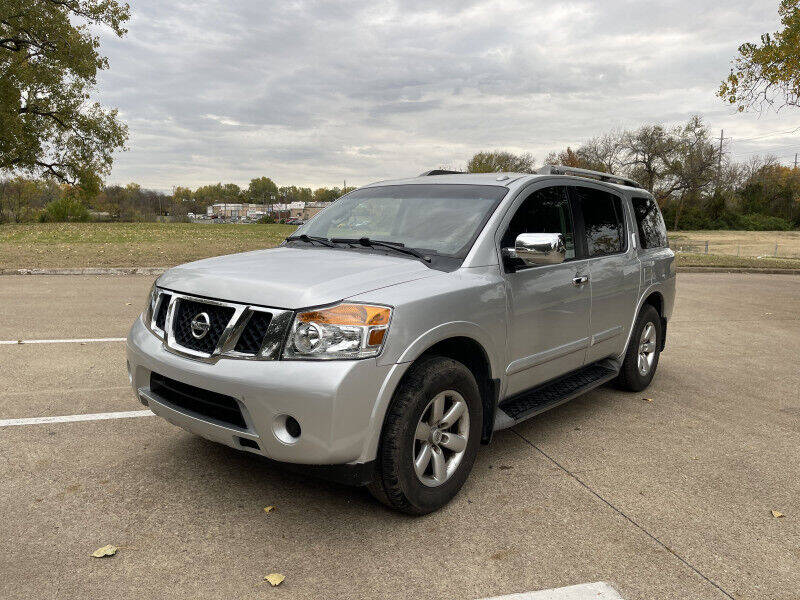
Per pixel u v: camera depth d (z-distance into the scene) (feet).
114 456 12.06
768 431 15.07
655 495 11.30
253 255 12.05
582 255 14.33
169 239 82.53
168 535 9.29
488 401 11.46
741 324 31.91
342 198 15.06
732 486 11.80
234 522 9.74
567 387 14.24
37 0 116.98
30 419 13.88
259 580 8.25
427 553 9.07
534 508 10.63
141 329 10.87
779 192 262.47
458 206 12.46
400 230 12.44
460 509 10.51
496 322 11.16
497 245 11.65
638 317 17.22
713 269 67.10
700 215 250.16
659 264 18.02
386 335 9.04
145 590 7.93
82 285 36.29
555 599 8.06
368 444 9.01
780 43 42.68
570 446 13.69
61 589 7.87
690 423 15.52
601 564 8.95
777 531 10.09
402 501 9.68
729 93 46.62
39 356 19.34
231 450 12.54
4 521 9.50
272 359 8.83
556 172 14.26
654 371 18.75
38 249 59.36
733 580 8.66
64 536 9.13
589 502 10.93
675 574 8.75
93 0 121.08
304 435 8.62
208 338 9.53
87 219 244.83
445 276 10.57
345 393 8.61
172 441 12.89
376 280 9.78
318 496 10.75
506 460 12.78
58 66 126.52
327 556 8.89
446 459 10.66
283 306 8.96
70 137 141.90
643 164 225.97
